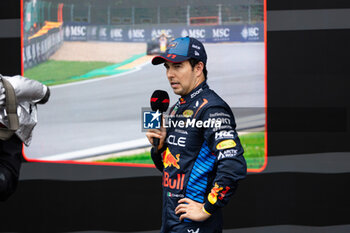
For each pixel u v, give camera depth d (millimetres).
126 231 8828
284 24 8070
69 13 9648
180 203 4262
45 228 9109
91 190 9117
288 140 8125
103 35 9547
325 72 7879
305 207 8000
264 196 8234
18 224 9195
